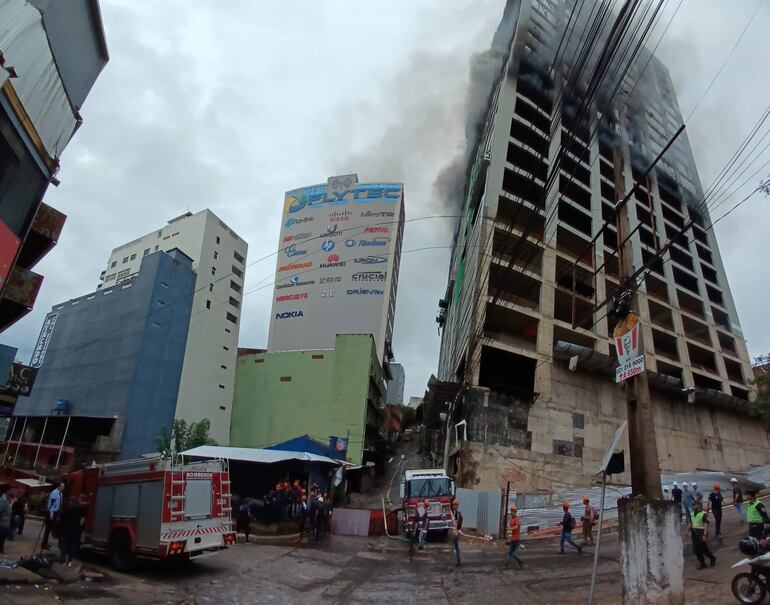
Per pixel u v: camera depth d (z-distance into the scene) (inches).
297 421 1876.2
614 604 357.1
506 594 415.8
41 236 467.2
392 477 2191.2
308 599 393.4
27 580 368.8
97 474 521.7
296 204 3459.6
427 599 402.0
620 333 323.9
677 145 2600.9
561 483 1332.4
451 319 2354.8
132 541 455.5
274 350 3080.7
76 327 1861.5
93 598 346.9
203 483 484.7
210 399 1993.1
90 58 463.8
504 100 1806.1
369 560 600.7
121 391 1588.3
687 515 666.2
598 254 1804.9
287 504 852.0
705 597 345.1
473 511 879.7
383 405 2452.0
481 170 1748.3
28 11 350.6
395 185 3314.5
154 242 2417.6
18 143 375.9
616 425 1521.9
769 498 992.2
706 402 1919.3
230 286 2276.1
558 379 1481.3
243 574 474.6
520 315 1526.8
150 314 1691.7
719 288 2491.4
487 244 1513.3
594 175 1952.5
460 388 1330.0
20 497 579.8
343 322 3009.4
